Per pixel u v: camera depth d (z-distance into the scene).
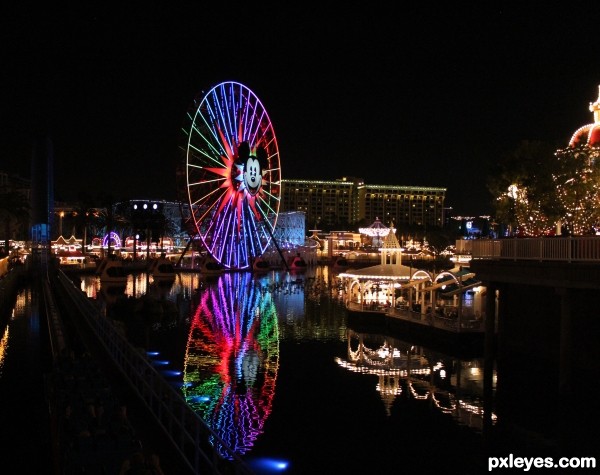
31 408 23.38
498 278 29.59
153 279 109.75
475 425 25.17
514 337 35.59
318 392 30.48
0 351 34.09
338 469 20.77
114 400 15.47
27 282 76.00
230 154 102.00
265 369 35.66
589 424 24.67
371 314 52.78
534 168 44.06
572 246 25.05
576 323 30.02
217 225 103.56
